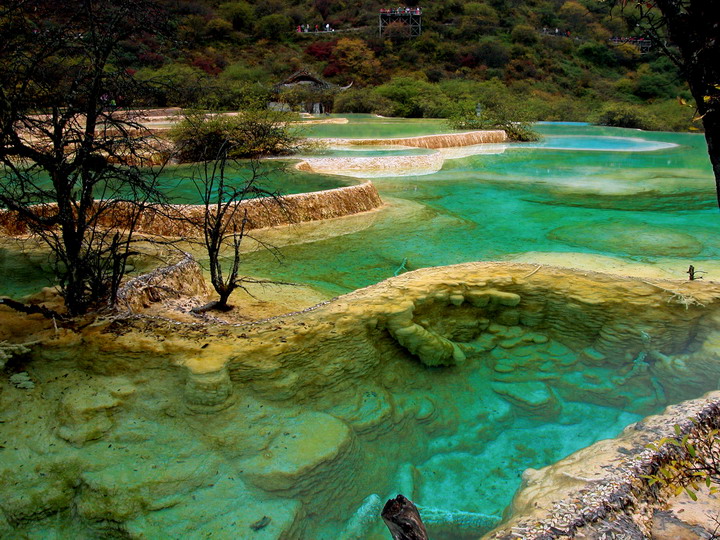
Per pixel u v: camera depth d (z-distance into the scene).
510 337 4.95
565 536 2.48
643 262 7.17
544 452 3.95
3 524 2.93
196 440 3.44
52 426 3.39
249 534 2.96
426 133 19.92
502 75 38.31
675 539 2.53
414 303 4.71
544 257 7.39
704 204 10.91
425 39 41.47
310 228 8.93
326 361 4.08
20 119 3.88
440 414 4.23
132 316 4.30
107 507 3.03
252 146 13.18
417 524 2.34
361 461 3.65
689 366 4.41
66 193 4.19
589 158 17.38
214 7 43.25
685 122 26.19
